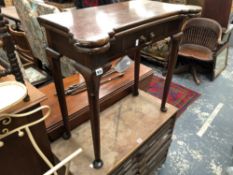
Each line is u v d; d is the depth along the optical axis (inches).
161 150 51.8
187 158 60.3
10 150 29.7
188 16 37.5
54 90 49.3
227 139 66.7
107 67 29.2
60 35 28.7
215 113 77.4
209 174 55.9
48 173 27.0
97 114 30.5
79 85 49.8
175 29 38.3
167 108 49.9
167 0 98.4
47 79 79.9
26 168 33.7
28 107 27.5
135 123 45.2
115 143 40.5
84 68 27.0
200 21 94.0
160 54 103.2
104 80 52.0
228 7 88.8
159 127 44.6
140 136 42.1
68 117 40.1
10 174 32.0
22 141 30.5
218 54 91.4
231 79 99.3
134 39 30.9
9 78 29.4
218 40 86.4
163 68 106.2
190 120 73.9
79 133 42.8
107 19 29.7
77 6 80.9
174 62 42.1
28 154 32.5
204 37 96.5
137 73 49.6
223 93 89.0
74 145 40.0
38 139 32.7
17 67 26.9
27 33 81.7
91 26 27.0
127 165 40.4
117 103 51.0
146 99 52.6
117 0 67.6
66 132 40.9
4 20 23.5
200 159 60.0
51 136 39.8
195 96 86.7
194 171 56.7
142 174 48.4
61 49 30.3
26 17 73.7
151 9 35.6
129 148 39.6
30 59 89.1
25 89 26.3
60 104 37.7
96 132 32.4
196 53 93.0
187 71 103.2
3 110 23.4
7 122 26.7
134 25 28.6
